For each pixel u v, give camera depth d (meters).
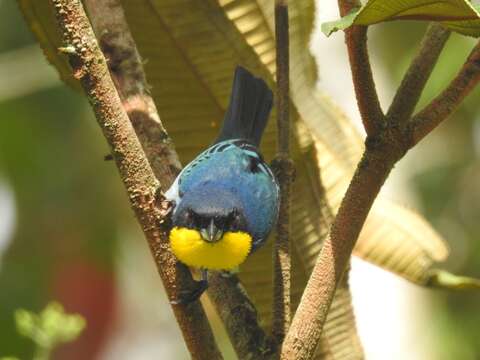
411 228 7.47
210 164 8.72
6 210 18.20
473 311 16.83
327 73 16.89
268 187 8.87
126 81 7.00
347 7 5.39
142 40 8.07
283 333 5.87
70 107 17.31
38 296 16.62
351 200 5.47
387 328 15.18
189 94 8.30
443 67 14.39
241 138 9.11
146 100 7.03
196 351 5.76
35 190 17.72
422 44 5.71
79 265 18.56
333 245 5.46
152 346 21.53
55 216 18.22
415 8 4.93
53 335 8.12
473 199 18.47
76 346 19.05
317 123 7.80
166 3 7.90
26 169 17.34
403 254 7.45
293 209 7.58
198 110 8.41
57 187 18.00
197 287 5.77
